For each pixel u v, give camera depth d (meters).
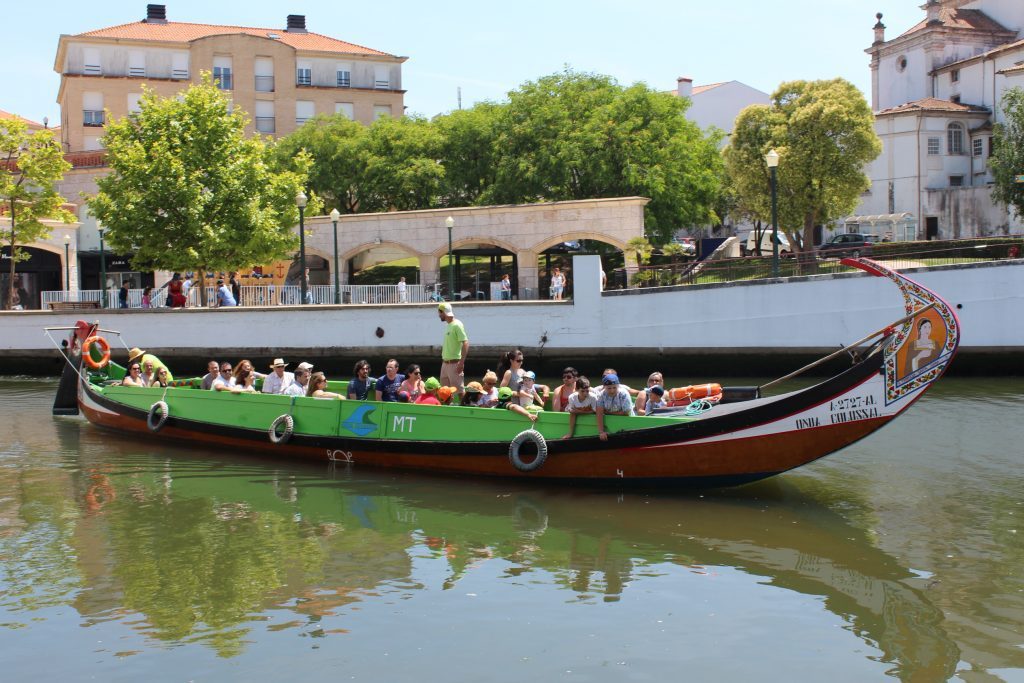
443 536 10.59
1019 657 7.32
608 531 10.73
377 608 8.37
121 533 10.79
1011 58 49.19
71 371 20.12
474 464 13.47
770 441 11.77
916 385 11.12
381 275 45.31
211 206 31.69
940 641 7.62
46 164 36.22
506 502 12.13
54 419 19.62
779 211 38.84
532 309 26.75
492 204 43.94
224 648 7.54
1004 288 24.08
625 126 41.50
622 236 36.44
